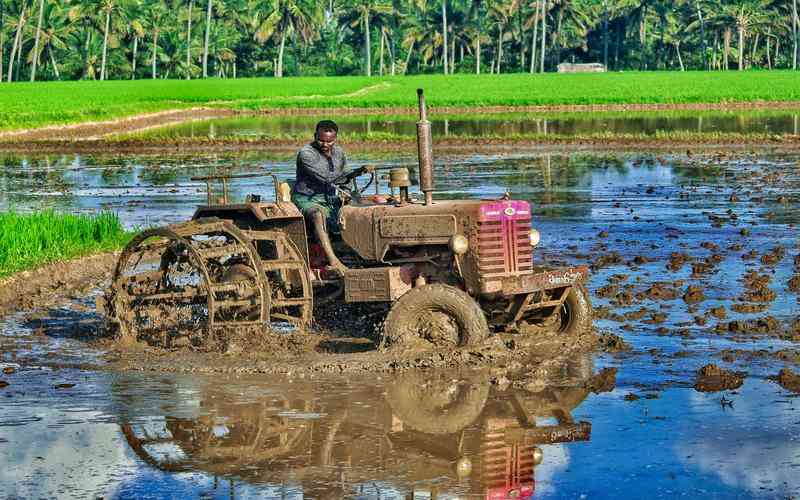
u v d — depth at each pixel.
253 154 35.38
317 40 140.75
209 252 10.09
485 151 35.28
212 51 131.00
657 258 15.05
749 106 61.34
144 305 10.78
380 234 9.97
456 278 9.80
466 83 85.88
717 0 129.88
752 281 12.86
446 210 9.70
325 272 10.57
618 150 34.94
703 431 7.34
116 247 16.08
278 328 11.05
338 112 62.12
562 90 72.75
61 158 35.09
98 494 6.35
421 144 9.88
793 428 7.37
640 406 7.98
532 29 134.88
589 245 16.38
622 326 10.70
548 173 27.98
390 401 8.28
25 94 72.94
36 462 6.95
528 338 10.14
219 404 8.29
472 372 9.09
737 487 6.27
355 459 6.94
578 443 7.16
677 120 49.72
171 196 24.11
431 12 138.50
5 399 8.52
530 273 9.91
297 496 6.28
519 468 6.71
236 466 6.83
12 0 119.12
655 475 6.51
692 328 10.55
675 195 22.97
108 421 7.88
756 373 8.88
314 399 8.38
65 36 120.31
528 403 8.15
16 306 12.56
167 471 6.75
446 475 6.60
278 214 10.21
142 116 55.44
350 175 10.50
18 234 15.27
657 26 144.00
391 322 9.59
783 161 30.12
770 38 133.12
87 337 10.87
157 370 9.42
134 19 119.19
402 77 101.00
